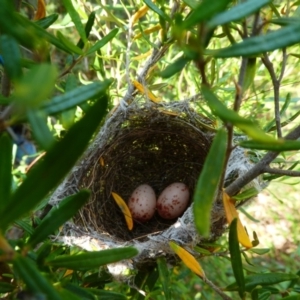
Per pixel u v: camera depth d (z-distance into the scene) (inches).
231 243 3.1
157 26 4.6
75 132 2.1
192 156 7.1
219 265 8.0
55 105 2.1
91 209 6.1
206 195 2.0
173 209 7.1
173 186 7.2
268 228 11.4
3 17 1.9
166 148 7.2
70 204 2.5
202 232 1.9
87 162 5.8
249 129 1.9
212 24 1.9
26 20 2.7
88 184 6.0
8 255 1.9
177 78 7.3
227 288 3.6
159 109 6.0
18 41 2.0
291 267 10.6
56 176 2.1
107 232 6.5
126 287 5.8
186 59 2.1
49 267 2.7
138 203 7.2
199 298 8.1
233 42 2.8
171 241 4.4
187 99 5.9
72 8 3.1
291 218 11.4
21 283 2.7
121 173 7.3
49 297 1.9
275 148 2.4
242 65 2.6
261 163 3.2
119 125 6.2
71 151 2.1
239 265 3.2
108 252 2.6
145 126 6.5
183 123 6.3
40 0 3.7
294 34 2.0
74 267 2.6
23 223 3.8
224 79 5.8
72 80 3.3
